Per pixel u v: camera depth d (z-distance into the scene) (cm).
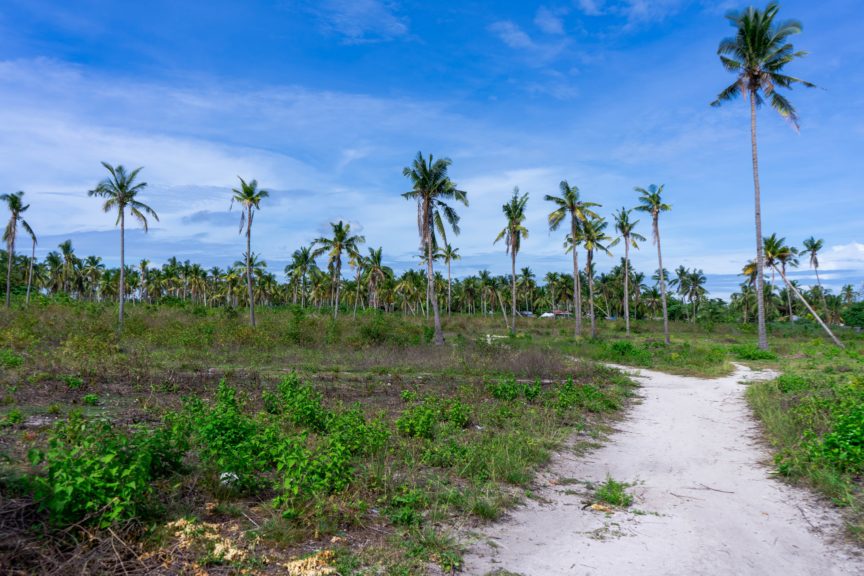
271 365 1802
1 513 393
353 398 1246
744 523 580
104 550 386
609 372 1959
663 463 841
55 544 377
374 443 748
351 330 2884
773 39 2814
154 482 533
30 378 1107
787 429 950
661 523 580
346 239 4456
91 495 414
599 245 4244
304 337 2494
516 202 4062
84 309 2973
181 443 580
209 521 482
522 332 4662
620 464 835
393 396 1300
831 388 1305
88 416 834
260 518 504
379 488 616
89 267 7975
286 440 604
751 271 4266
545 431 993
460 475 707
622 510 623
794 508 625
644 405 1388
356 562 440
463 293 9131
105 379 1220
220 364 1733
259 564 416
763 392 1383
